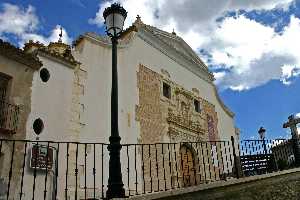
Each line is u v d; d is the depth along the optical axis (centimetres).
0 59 1150
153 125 1695
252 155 1188
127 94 1603
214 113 2366
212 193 752
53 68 1319
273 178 909
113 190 630
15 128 1108
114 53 765
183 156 1856
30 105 1188
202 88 2328
